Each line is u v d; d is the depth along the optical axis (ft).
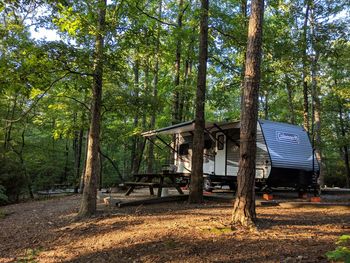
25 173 62.03
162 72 69.36
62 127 54.95
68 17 24.81
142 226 22.82
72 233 23.02
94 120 28.02
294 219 23.67
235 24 37.52
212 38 39.06
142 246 18.81
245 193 21.36
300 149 41.22
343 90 62.28
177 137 57.00
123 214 27.22
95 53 25.85
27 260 18.93
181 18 49.57
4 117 62.39
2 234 25.32
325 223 22.36
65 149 92.79
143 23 28.94
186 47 42.63
